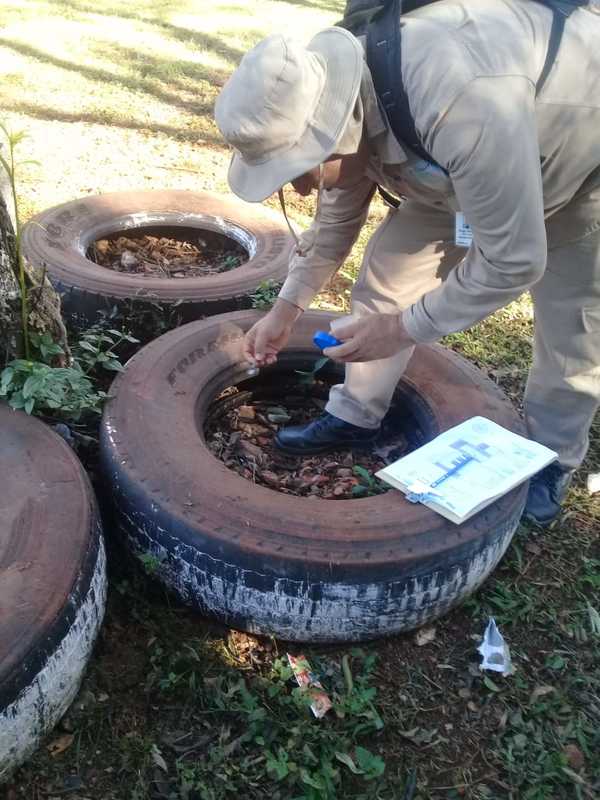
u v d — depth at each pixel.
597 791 2.05
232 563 2.14
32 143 5.82
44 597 1.85
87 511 2.11
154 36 9.18
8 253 2.56
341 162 1.97
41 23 9.22
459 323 1.99
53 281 3.45
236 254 4.35
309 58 1.72
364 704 2.16
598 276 2.38
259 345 2.77
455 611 2.51
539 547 2.81
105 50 8.41
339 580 2.13
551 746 2.15
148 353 2.91
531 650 2.43
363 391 2.90
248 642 2.32
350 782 2.01
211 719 2.11
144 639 2.29
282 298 2.71
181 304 3.43
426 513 2.31
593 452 3.35
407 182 2.06
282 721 2.10
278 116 1.70
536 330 2.63
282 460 3.05
